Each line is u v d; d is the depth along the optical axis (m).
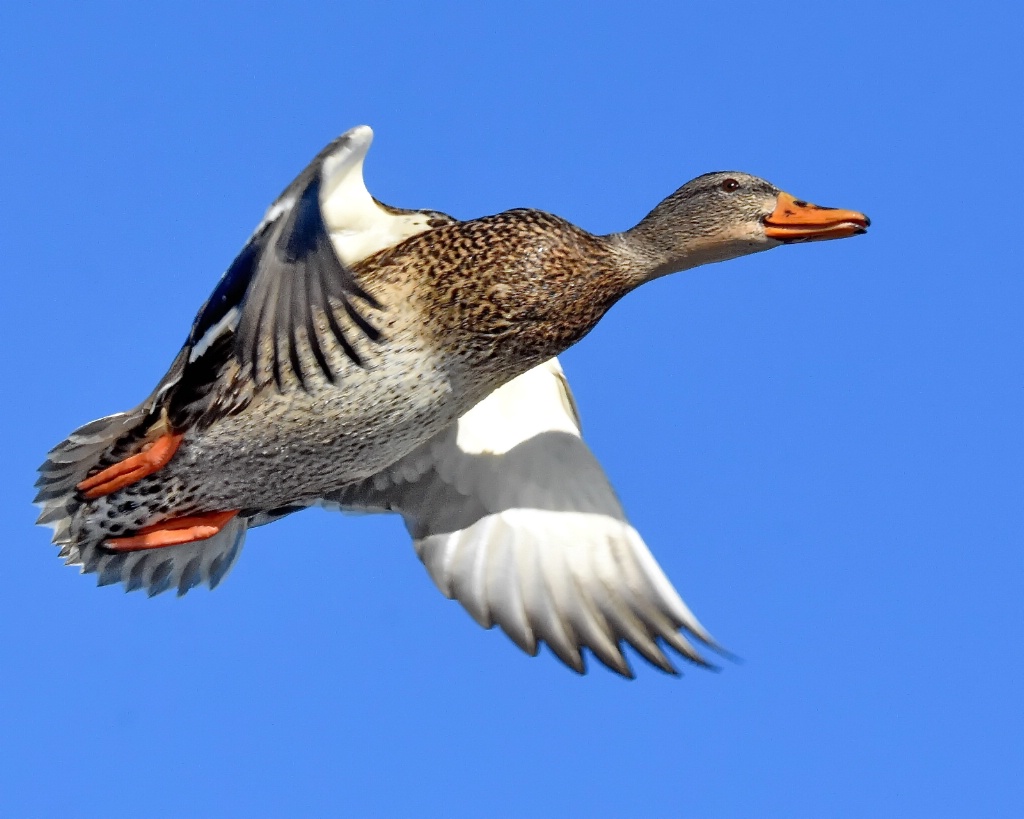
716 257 12.45
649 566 12.57
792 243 12.39
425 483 12.79
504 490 12.75
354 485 12.77
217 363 11.11
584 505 12.73
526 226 11.77
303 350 11.10
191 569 12.60
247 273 10.50
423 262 11.54
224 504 11.84
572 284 11.84
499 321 11.62
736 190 12.40
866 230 12.32
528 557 12.64
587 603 12.52
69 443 11.52
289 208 10.12
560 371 12.80
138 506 11.75
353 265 11.55
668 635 12.42
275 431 11.34
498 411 12.79
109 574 12.41
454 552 12.69
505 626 12.49
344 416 11.37
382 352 11.32
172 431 11.40
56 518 11.90
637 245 12.30
